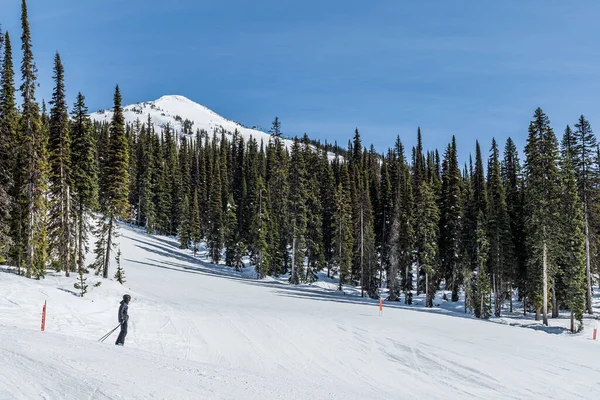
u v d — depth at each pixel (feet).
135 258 199.72
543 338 82.33
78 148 126.82
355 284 203.31
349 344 71.31
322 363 61.46
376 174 284.61
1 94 99.81
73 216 116.16
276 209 222.69
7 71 100.32
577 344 77.51
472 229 159.53
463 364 60.59
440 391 50.55
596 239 139.44
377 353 66.33
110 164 131.95
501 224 144.46
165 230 291.17
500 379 54.70
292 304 123.24
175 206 297.53
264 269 195.72
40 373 29.01
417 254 160.15
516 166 195.21
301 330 80.89
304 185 198.29
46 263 116.67
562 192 124.57
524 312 144.77
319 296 153.69
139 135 389.60
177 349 64.75
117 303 91.76
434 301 165.27
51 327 66.64
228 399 29.91
